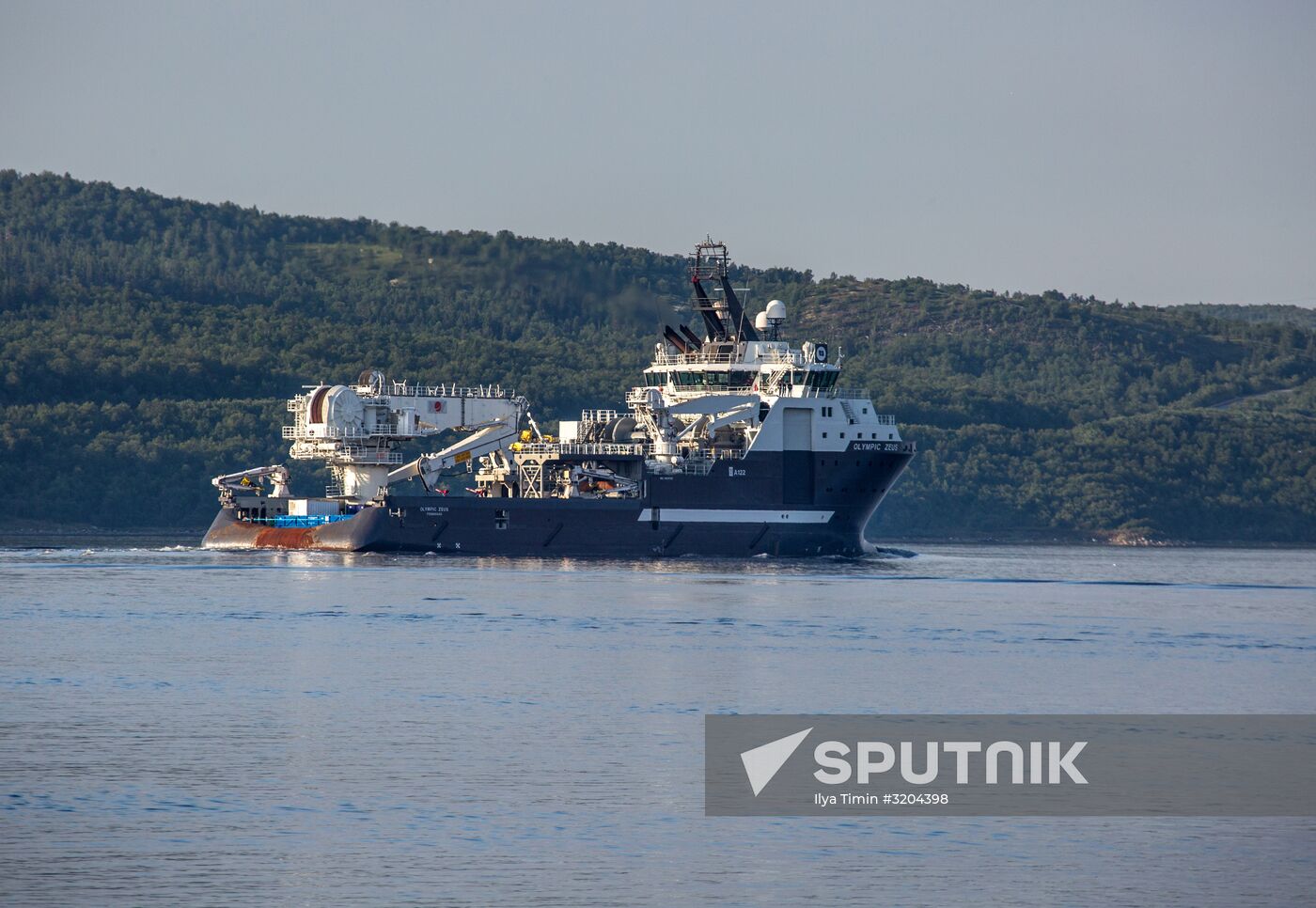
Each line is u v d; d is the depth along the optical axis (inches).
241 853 6943.9
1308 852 7317.9
